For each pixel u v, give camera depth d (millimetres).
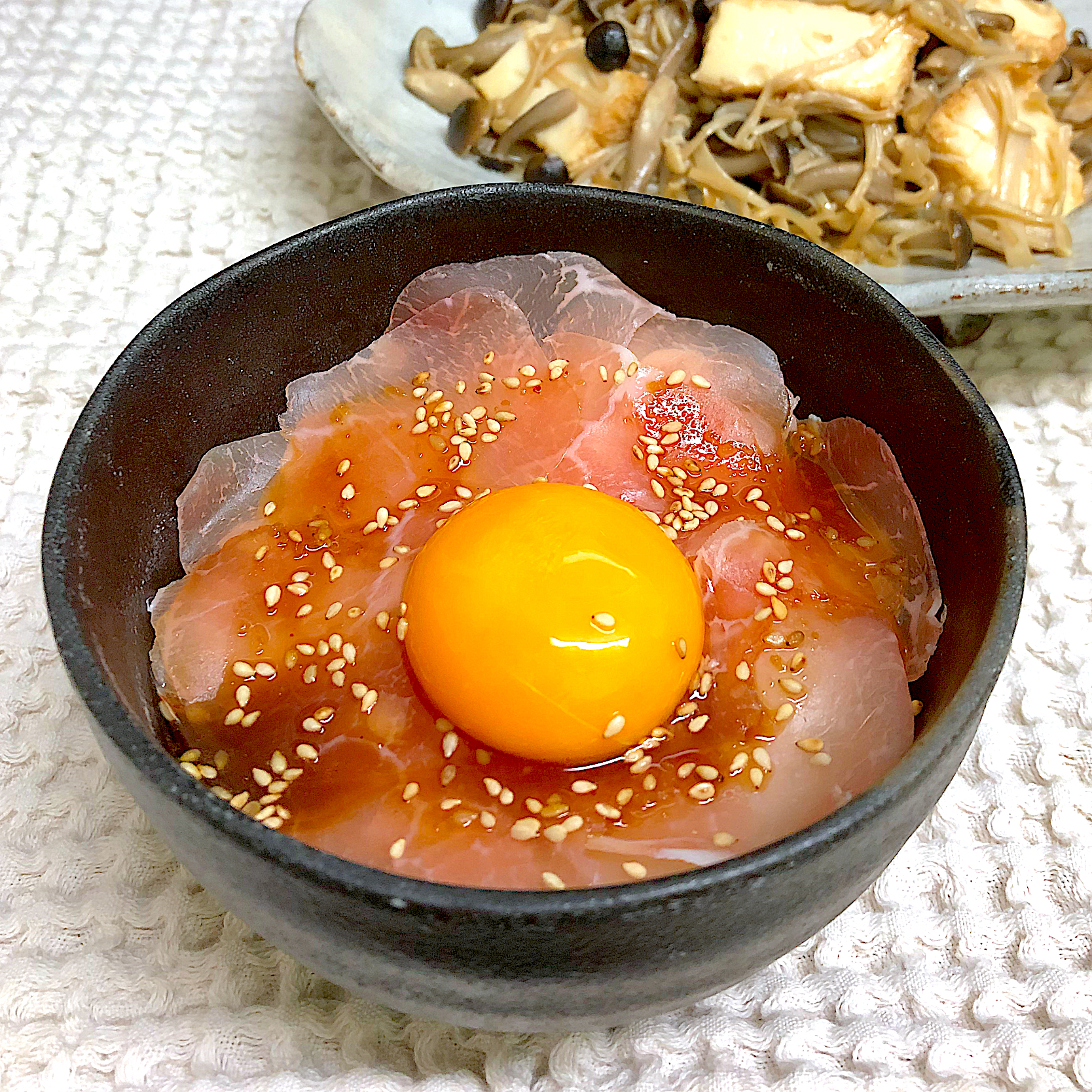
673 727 194
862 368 206
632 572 191
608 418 221
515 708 186
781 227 294
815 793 184
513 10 315
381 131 287
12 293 292
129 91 338
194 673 197
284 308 208
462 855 180
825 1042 191
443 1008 162
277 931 159
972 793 216
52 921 202
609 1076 191
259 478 215
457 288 221
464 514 199
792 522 212
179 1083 187
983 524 179
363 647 199
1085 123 302
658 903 143
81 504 175
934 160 285
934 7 287
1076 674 228
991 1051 189
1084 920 202
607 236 216
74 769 217
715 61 292
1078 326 285
